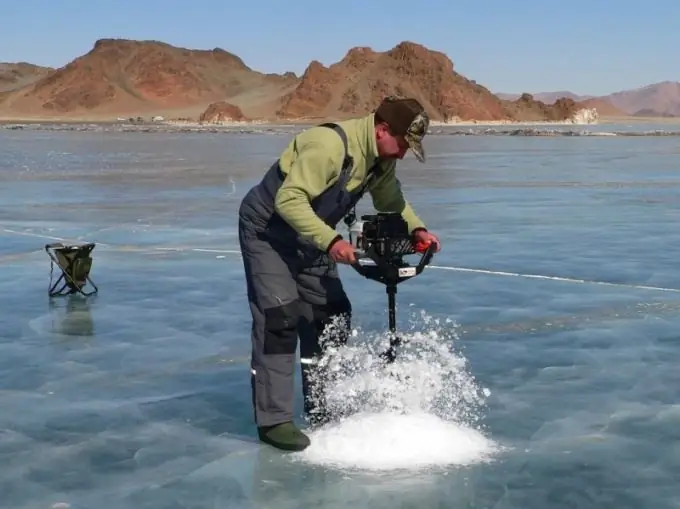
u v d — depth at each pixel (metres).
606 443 4.00
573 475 3.66
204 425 4.30
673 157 33.16
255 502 3.45
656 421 4.28
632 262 8.87
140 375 5.12
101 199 16.62
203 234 11.38
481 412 4.38
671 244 10.16
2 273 8.50
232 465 3.80
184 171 25.69
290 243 3.88
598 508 3.38
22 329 6.21
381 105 3.75
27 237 11.18
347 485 3.58
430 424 4.06
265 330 3.88
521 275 8.13
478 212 13.83
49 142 58.50
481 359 5.33
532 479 3.63
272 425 3.94
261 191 3.87
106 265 8.95
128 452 3.97
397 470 3.71
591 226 11.95
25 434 4.19
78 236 11.26
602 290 7.41
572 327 6.13
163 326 6.29
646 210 14.06
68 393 4.80
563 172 24.25
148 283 7.92
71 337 5.99
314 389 4.13
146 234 11.42
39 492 3.55
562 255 9.35
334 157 3.66
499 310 6.67
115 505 3.43
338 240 3.59
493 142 55.41
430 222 12.49
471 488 3.55
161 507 3.41
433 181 20.83
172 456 3.91
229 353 5.58
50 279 7.63
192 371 5.20
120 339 5.93
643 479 3.63
